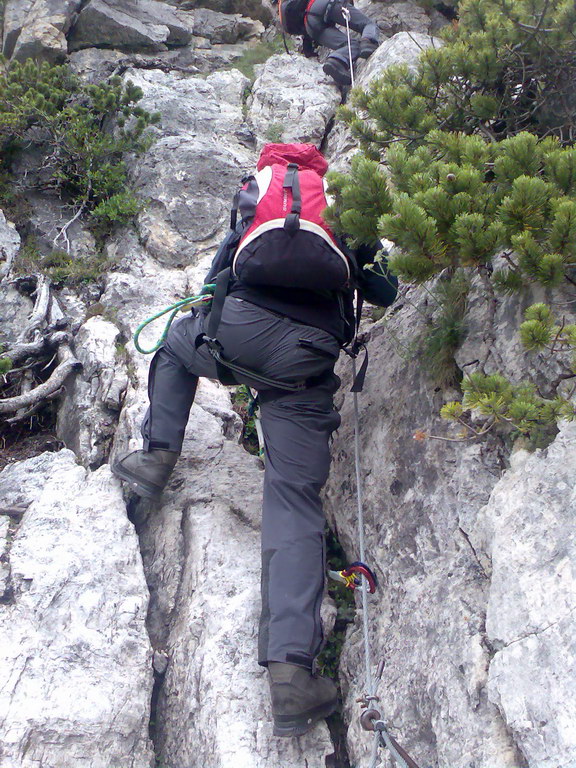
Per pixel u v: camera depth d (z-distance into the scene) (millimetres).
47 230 5734
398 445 3582
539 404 2818
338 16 7293
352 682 3215
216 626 3254
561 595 2514
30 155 6121
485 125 4031
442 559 3107
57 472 3898
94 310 5086
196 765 2949
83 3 7742
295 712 2846
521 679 2469
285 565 3076
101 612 3264
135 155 6113
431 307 3932
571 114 3832
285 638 2928
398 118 3928
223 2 8969
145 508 3895
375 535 3463
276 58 7699
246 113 7113
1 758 2771
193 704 3084
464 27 4129
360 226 3123
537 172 3121
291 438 3328
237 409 4684
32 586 3281
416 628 3014
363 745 2957
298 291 3385
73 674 3037
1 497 3785
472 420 3291
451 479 3252
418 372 3707
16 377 4734
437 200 2895
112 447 4227
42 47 7262
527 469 2893
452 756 2600
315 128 6910
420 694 2840
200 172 5965
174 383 3773
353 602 3561
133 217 5801
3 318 5039
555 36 3689
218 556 3539
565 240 2764
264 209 3264
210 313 3449
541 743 2330
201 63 8023
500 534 2814
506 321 3395
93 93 6242
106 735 2924
